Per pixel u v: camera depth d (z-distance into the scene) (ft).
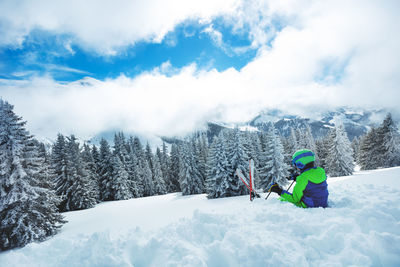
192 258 7.86
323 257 7.55
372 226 8.54
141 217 25.14
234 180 65.67
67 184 80.79
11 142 30.32
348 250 7.30
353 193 14.48
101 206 84.23
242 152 66.49
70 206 81.76
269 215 10.75
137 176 133.69
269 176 74.74
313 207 11.88
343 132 103.40
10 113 31.86
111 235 10.89
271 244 7.95
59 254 10.43
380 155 105.09
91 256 9.09
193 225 10.55
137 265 9.00
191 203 42.47
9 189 29.73
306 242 8.22
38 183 32.27
